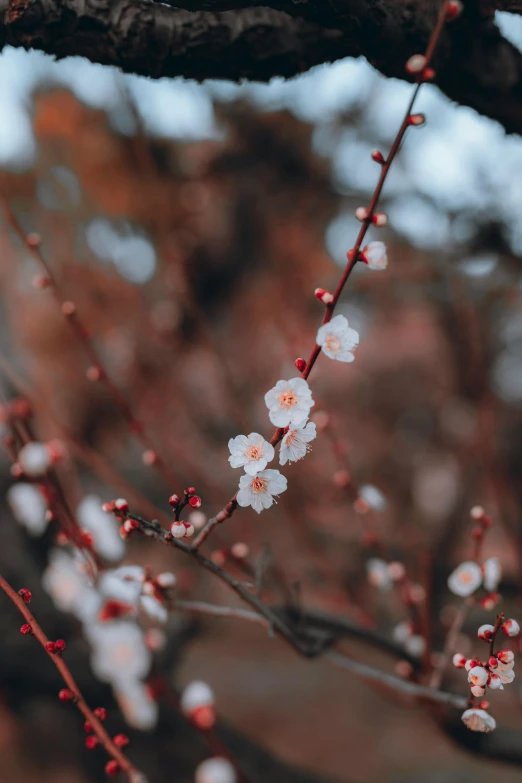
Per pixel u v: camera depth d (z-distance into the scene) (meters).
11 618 1.44
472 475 2.25
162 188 2.06
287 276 2.28
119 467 1.91
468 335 1.83
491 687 0.61
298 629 0.86
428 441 3.45
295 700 3.08
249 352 2.30
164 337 1.95
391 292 2.30
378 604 1.43
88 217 2.15
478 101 0.71
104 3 0.67
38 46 0.68
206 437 2.14
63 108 1.94
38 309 2.04
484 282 1.88
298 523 1.37
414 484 3.36
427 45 0.68
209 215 2.24
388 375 3.68
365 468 3.51
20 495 0.82
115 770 0.67
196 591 1.50
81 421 2.04
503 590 1.33
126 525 0.63
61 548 1.38
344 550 1.58
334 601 1.33
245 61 0.69
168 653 1.32
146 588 0.75
